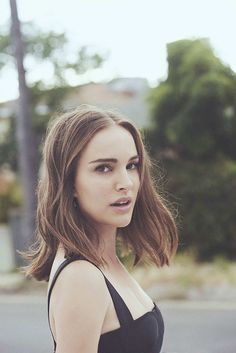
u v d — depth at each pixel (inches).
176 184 450.9
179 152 459.5
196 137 448.1
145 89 534.0
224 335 263.3
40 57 533.6
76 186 65.6
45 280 70.4
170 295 362.9
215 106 443.8
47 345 258.5
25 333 282.8
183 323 292.4
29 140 439.2
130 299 64.2
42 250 69.2
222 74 451.2
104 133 65.1
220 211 441.7
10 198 605.0
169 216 77.1
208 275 390.9
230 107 448.5
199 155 452.4
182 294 362.6
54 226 65.2
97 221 66.3
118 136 65.5
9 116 560.1
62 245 65.4
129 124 67.4
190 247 447.8
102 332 60.6
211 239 443.5
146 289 372.8
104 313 60.2
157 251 76.9
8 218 603.8
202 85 440.5
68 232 64.5
